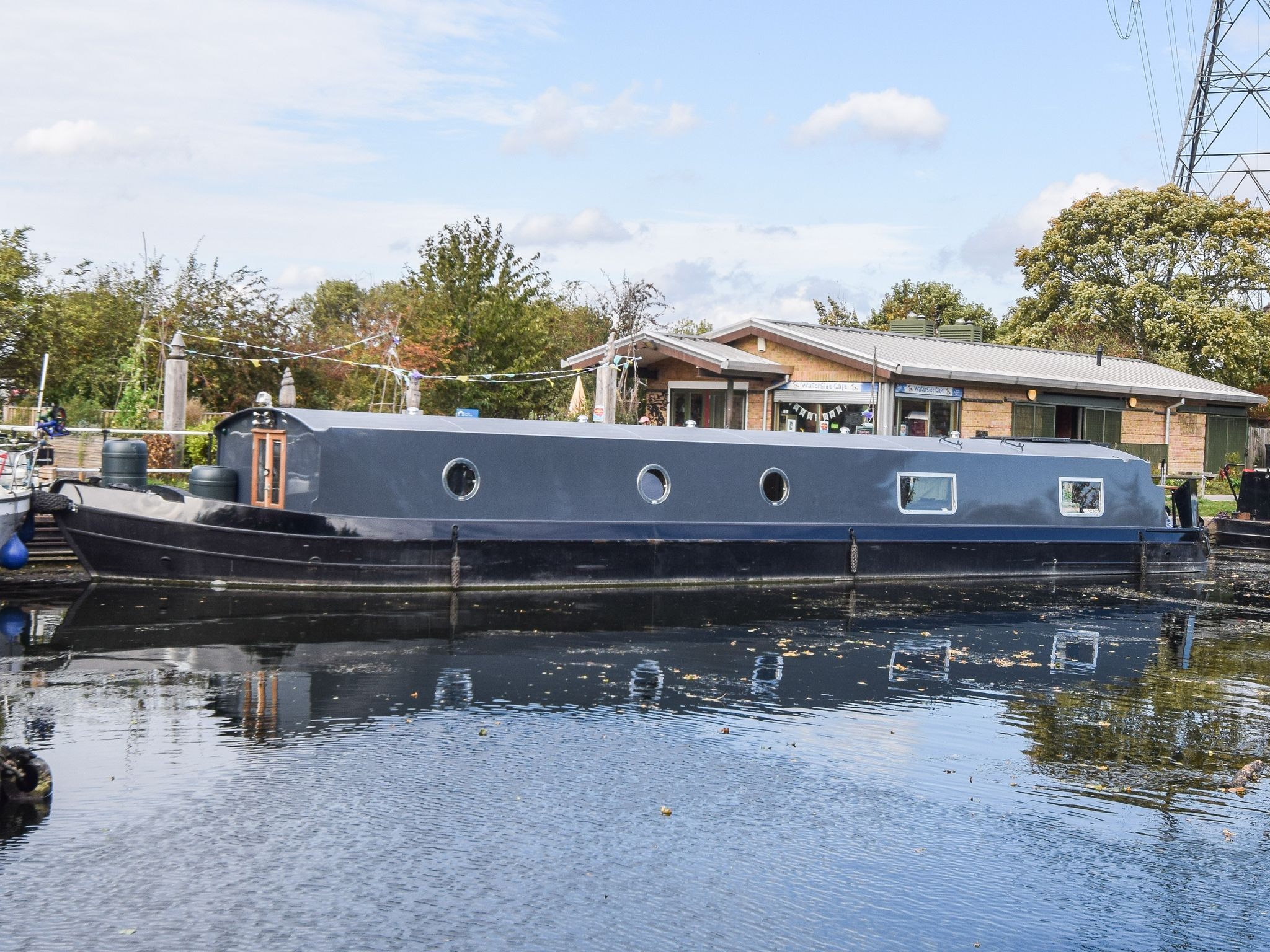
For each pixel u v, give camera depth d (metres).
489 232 36.44
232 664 13.34
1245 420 44.25
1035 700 13.38
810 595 19.88
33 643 13.99
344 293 59.47
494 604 17.42
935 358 33.91
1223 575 24.44
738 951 7.47
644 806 9.66
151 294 34.53
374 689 12.60
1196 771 11.01
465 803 9.56
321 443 17.78
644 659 14.49
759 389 33.91
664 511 20.19
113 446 18.66
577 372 33.31
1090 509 24.27
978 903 8.21
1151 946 7.73
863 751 11.26
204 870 8.20
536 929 7.62
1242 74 66.69
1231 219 54.44
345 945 7.32
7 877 7.98
